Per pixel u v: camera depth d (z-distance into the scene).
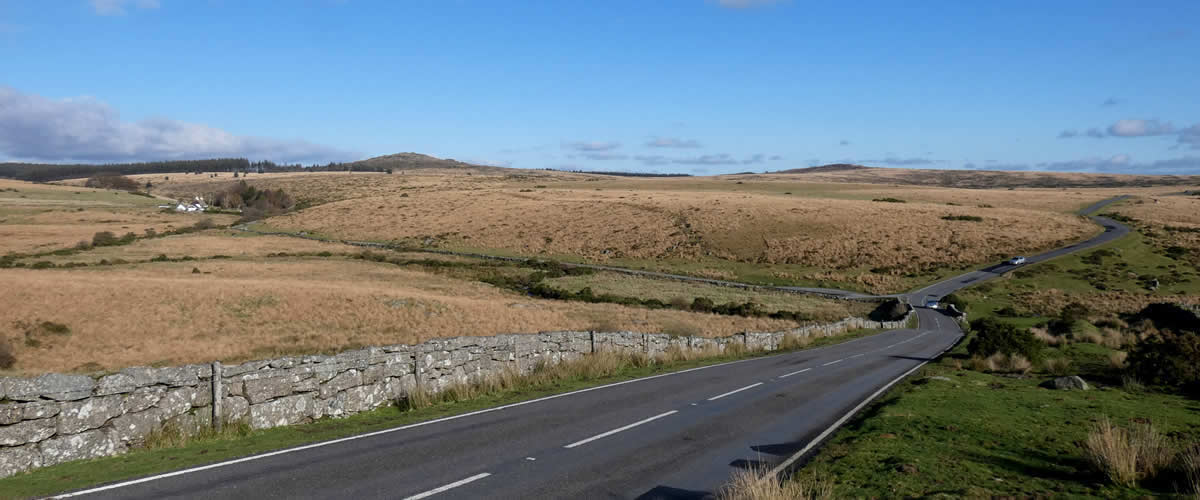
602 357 19.52
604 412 12.38
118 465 8.18
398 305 46.47
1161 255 80.75
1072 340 31.34
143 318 37.62
